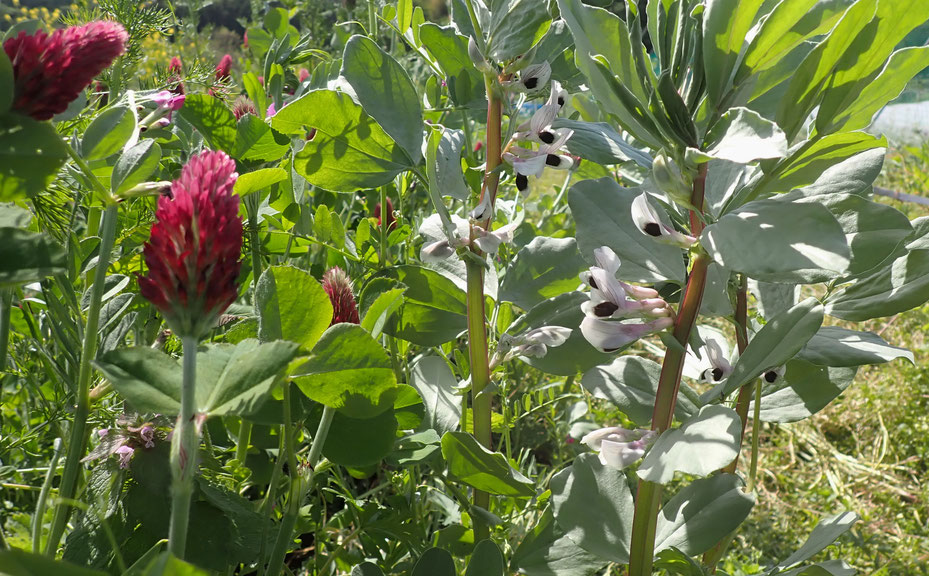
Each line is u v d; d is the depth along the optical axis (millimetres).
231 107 2367
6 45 980
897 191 6879
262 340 1294
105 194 1297
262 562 1356
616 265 1313
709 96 1266
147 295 880
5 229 917
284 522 1357
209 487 1396
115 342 1494
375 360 1306
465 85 2018
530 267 1880
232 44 5355
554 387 3164
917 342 4277
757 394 1575
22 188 961
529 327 1719
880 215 1300
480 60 1540
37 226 1529
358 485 2750
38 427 1523
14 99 954
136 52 1878
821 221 1060
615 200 1433
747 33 1355
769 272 1040
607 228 1404
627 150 1590
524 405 2594
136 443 1350
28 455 1821
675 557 1348
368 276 2262
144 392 986
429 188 1477
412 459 1736
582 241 1397
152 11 1907
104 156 1350
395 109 1689
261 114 2574
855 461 3479
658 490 1354
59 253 930
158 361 1022
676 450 1145
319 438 1406
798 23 1221
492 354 1852
